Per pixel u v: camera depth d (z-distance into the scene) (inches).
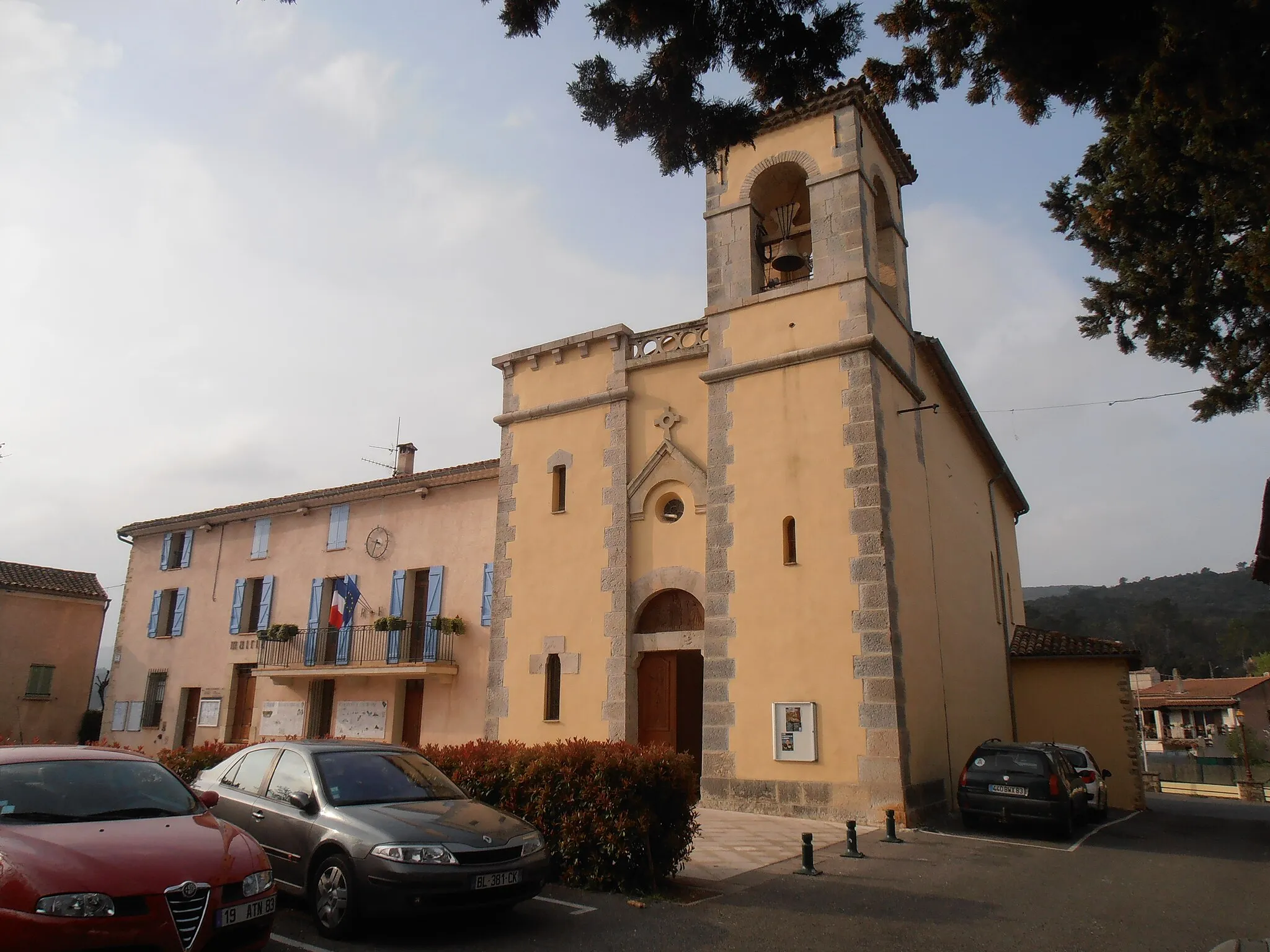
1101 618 5152.6
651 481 627.8
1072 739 753.0
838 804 490.3
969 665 666.8
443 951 238.4
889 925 274.1
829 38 295.1
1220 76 255.3
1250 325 442.6
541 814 329.1
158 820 229.8
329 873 257.0
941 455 692.1
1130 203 433.4
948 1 320.5
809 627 524.4
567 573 648.4
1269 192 294.8
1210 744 2078.0
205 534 1002.1
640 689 605.6
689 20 293.3
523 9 288.5
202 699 928.9
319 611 869.2
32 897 184.2
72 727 1093.8
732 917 279.9
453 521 812.0
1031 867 385.4
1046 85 293.7
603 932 259.3
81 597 1122.7
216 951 203.6
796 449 559.5
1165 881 364.5
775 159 628.4
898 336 619.5
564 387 696.4
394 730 775.7
